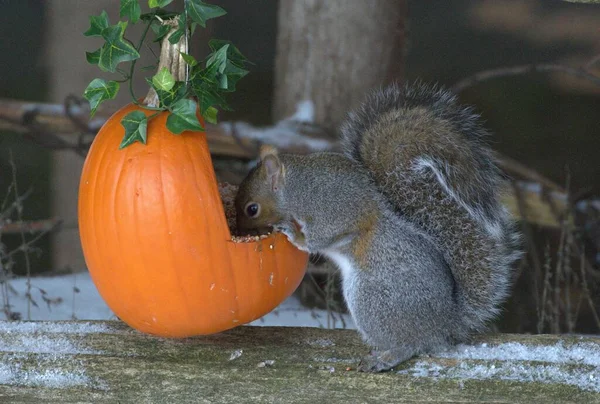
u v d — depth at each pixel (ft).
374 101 23.80
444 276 21.04
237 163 36.40
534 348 20.95
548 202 37.09
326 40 36.78
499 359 20.44
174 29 18.95
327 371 19.98
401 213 21.93
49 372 19.61
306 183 22.65
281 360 20.43
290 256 20.31
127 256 18.53
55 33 43.73
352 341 21.52
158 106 19.10
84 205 19.19
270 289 19.83
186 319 19.15
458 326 21.12
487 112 59.88
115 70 18.35
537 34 63.52
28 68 57.67
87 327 21.71
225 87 18.67
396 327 20.71
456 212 21.83
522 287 40.06
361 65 36.73
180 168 18.47
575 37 62.80
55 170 43.80
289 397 19.02
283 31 37.86
